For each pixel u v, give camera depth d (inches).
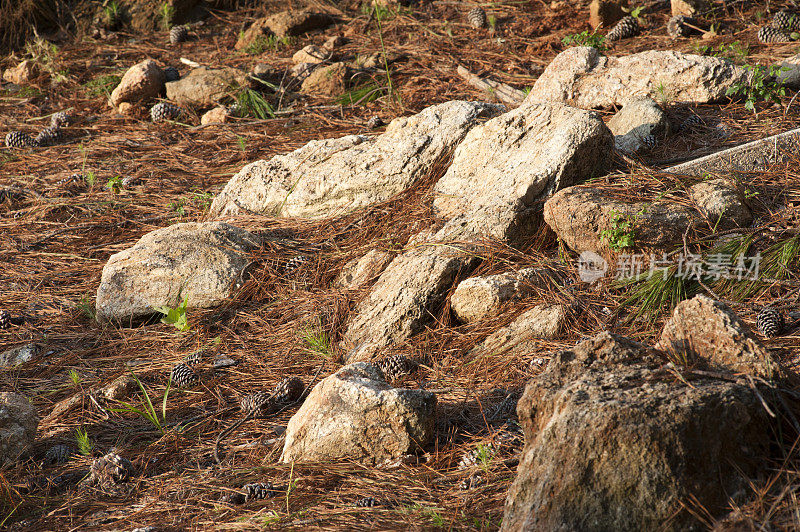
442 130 331.0
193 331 293.3
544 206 279.9
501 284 261.1
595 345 173.9
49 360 289.1
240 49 623.8
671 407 146.0
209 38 670.5
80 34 701.3
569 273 272.4
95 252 367.6
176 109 523.2
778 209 273.7
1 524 190.7
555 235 290.2
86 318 316.5
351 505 180.7
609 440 144.5
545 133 303.1
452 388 233.8
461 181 314.3
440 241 286.8
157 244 315.9
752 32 462.9
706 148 329.1
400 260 286.8
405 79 519.8
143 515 189.3
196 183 424.8
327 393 205.2
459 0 641.0
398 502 181.6
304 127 478.3
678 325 175.9
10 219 409.7
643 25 514.6
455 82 501.0
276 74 554.6
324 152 358.6
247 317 295.9
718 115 358.6
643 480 141.6
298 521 173.6
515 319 256.1
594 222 265.1
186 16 705.6
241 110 512.4
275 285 307.6
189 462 215.3
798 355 206.8
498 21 587.8
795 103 356.8
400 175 327.6
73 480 214.1
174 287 303.1
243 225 348.8
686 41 473.7
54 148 497.0
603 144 298.8
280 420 232.7
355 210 334.3
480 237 284.5
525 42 545.3
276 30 629.0
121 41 687.1
